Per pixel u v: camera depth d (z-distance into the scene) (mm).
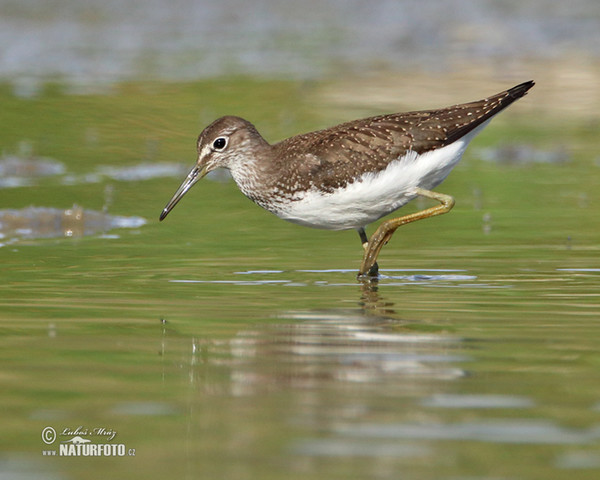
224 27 37594
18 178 20234
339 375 8711
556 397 8062
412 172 13750
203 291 12320
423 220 17328
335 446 7090
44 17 37781
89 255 14664
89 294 12062
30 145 22734
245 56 32688
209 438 7266
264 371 8859
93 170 21062
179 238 16062
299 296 12047
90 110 25844
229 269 13750
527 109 26953
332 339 9945
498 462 6785
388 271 13680
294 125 23953
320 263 14258
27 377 8688
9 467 6867
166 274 13344
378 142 13625
